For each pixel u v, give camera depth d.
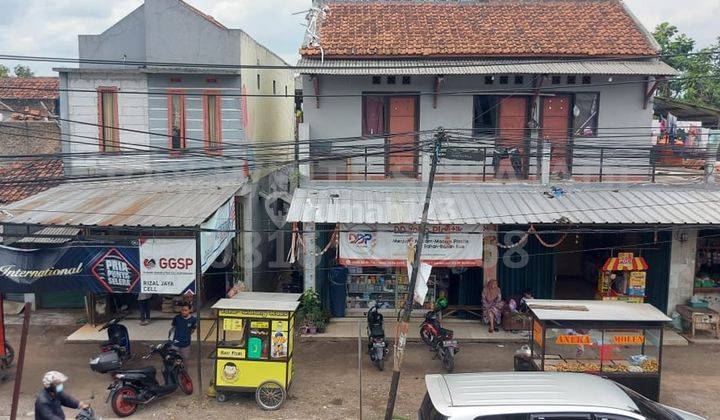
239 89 17.92
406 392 13.26
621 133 17.97
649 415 8.64
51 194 16.62
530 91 17.48
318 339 16.42
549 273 17.44
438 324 15.28
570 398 8.57
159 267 13.10
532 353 12.89
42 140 24.27
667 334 16.70
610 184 17.02
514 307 16.78
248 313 12.48
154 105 18.00
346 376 14.18
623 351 12.33
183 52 17.97
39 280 13.20
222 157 17.27
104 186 17.67
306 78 17.81
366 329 16.94
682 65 27.36
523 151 17.86
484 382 9.26
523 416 8.23
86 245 13.25
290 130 27.38
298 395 13.15
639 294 17.12
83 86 17.97
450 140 15.25
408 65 16.69
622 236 18.45
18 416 12.11
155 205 15.12
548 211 15.54
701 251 17.64
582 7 20.36
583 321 12.05
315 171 18.20
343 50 17.27
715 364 14.91
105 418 12.04
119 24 18.42
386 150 18.03
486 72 16.03
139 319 18.02
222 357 12.55
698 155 16.58
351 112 17.91
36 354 15.55
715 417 12.08
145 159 18.12
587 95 17.91
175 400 12.91
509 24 19.19
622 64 16.84
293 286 19.34
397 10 20.38
